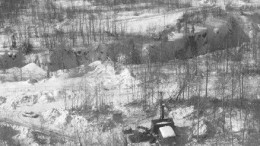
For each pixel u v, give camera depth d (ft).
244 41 208.95
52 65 183.52
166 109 137.39
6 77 166.81
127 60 181.37
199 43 198.80
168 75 161.79
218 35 204.44
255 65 168.76
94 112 136.05
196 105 139.23
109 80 157.58
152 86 150.61
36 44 196.03
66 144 120.06
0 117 134.82
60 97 146.30
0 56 185.37
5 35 204.03
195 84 151.53
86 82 156.25
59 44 192.65
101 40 195.62
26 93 148.15
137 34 200.13
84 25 213.05
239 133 124.26
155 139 120.37
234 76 156.46
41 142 121.08
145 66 172.86
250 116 131.44
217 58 179.73
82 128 127.75
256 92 145.48
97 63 173.58
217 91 146.61
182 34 197.36
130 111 137.28
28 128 126.62
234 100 140.26
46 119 133.08
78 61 188.34
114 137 121.49
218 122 128.98
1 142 120.37
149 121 132.05
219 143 120.26
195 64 170.30
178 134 124.57
